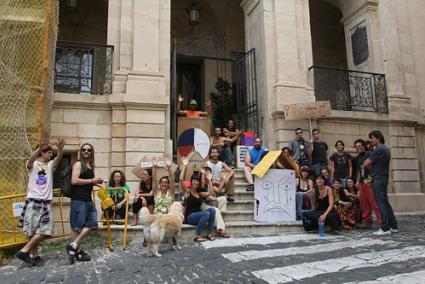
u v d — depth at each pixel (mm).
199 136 8438
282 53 10266
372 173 6629
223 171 7992
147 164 7020
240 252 5129
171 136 10203
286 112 9539
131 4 9266
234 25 14922
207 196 6617
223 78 14469
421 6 12578
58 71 8672
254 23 11195
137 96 8594
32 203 4840
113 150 8469
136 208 6699
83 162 5090
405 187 10859
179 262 4691
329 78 10938
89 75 8891
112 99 8523
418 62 12102
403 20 12180
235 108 13594
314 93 10547
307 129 10016
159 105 8734
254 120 10734
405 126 11258
